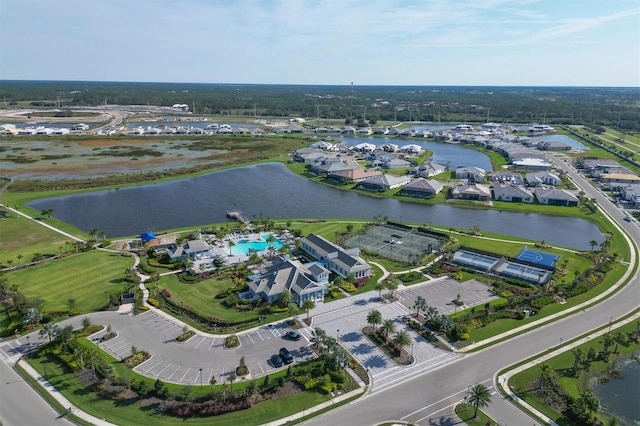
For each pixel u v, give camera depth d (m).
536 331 106.25
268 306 116.06
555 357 96.12
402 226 181.38
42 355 94.50
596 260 146.12
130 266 140.38
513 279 132.12
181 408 78.25
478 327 107.25
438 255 151.50
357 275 132.25
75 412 78.38
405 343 94.12
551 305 118.12
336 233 173.62
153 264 139.88
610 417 79.81
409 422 77.19
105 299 119.25
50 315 109.38
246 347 98.75
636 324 109.38
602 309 116.50
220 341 101.31
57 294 121.56
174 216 196.75
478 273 137.12
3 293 120.38
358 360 94.62
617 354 97.69
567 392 85.25
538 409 80.81
